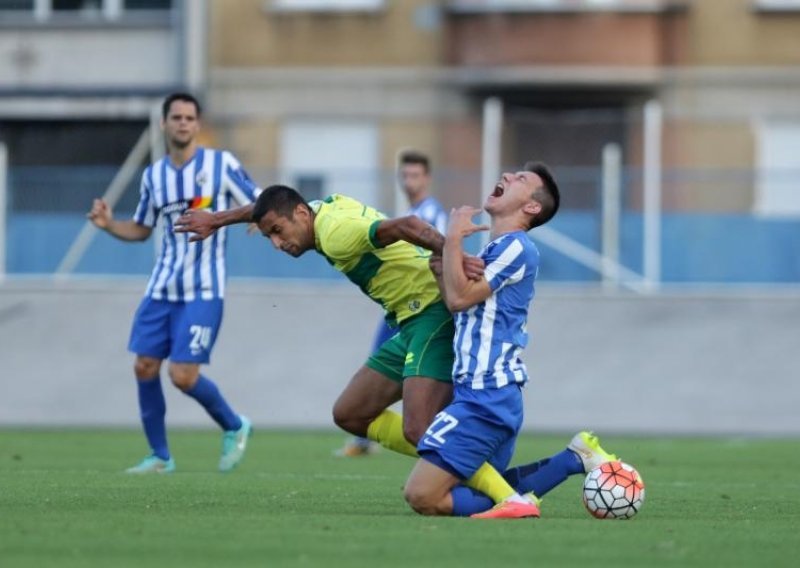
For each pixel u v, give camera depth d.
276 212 25.25
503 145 65.75
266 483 31.73
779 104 78.25
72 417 56.53
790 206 60.78
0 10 81.88
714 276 60.88
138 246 61.50
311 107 79.88
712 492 31.59
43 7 81.69
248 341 56.34
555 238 60.28
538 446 47.00
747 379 54.88
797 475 36.97
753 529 23.03
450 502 23.75
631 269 60.00
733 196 61.06
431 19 79.75
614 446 47.81
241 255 60.56
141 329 34.31
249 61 80.31
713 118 76.44
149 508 24.95
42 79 81.12
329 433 52.91
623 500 24.31
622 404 55.09
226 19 80.56
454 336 25.05
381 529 21.89
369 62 80.00
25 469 35.97
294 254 25.83
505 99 80.06
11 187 61.94
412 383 25.08
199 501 26.66
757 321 55.00
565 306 55.66
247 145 79.69
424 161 42.50
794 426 54.44
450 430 23.62
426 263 25.39
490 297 23.73
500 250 23.73
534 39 79.00
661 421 54.88
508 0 79.00
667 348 55.22
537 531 21.95
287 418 55.84
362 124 79.50
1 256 61.28
